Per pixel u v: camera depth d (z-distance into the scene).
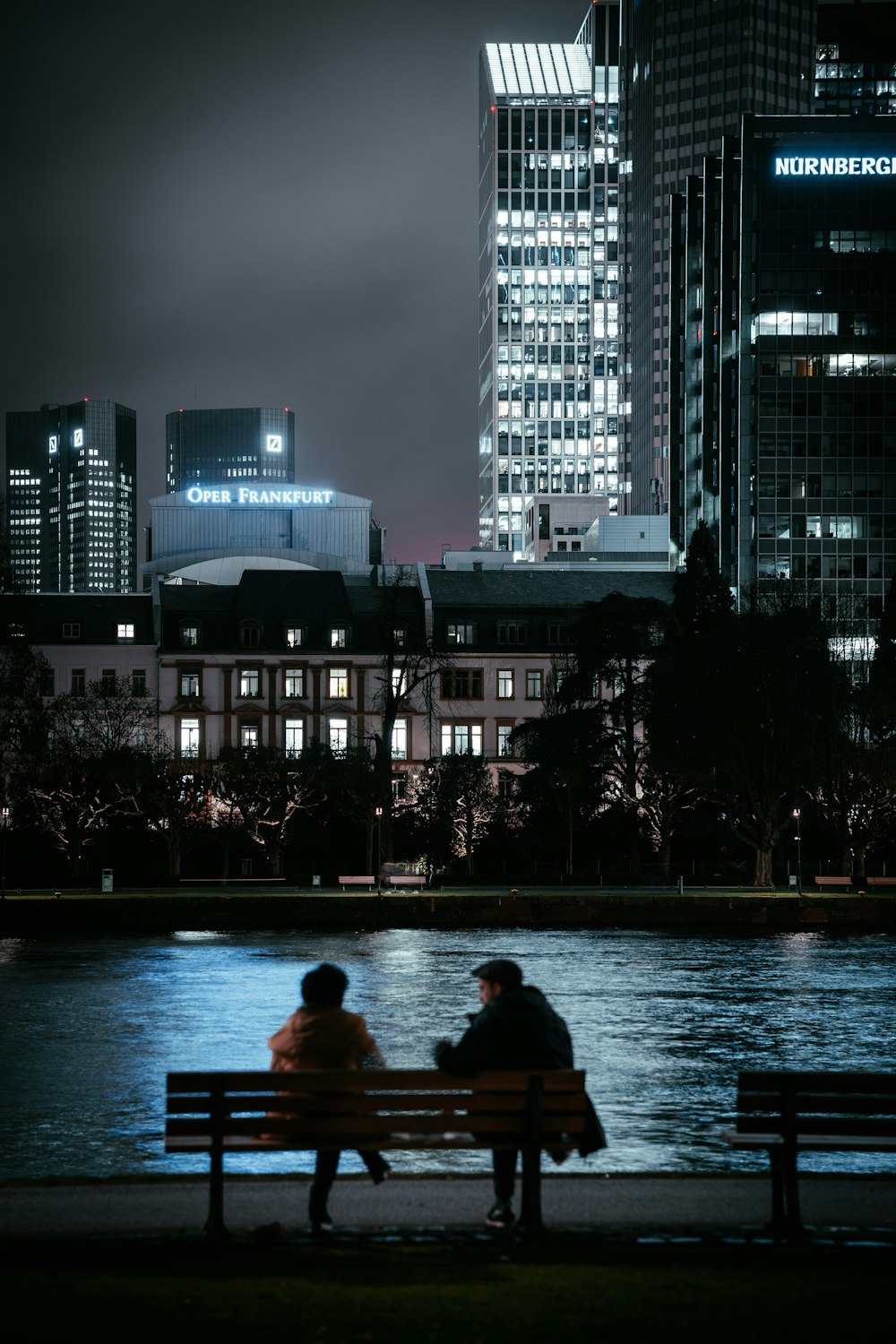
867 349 184.25
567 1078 14.29
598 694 135.00
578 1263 13.16
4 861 102.56
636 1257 13.40
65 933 77.88
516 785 120.75
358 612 139.88
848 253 184.75
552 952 67.38
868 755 94.25
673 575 147.12
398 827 112.00
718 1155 25.03
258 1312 11.55
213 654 135.38
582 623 104.12
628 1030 42.16
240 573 188.38
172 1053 38.12
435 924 81.94
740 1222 14.93
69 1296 12.03
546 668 139.00
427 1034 41.69
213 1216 14.20
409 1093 14.31
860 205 184.88
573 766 101.00
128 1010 46.91
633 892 91.38
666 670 100.25
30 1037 41.06
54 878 100.06
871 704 96.44
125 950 68.75
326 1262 13.21
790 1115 14.70
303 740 136.12
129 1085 33.06
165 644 135.88
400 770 130.25
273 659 136.12
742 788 95.06
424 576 142.62
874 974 58.00
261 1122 14.27
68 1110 30.00
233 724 135.62
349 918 81.44
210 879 100.19
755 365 185.00
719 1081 33.09
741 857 108.75
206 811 104.62
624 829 107.81
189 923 80.50
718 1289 12.28
